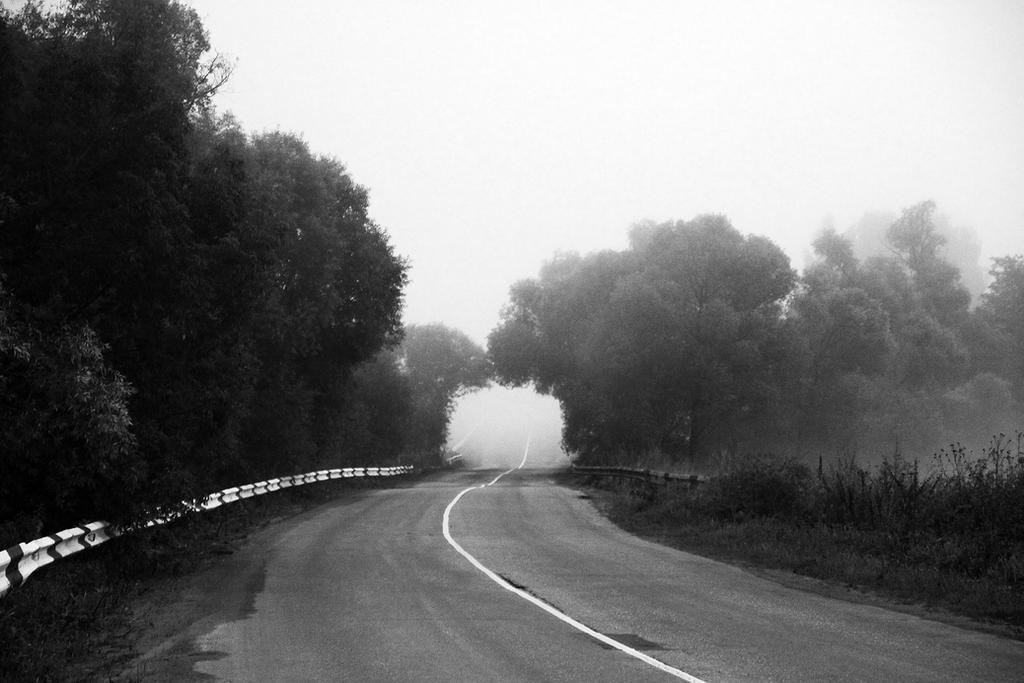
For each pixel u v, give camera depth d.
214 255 20.02
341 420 50.31
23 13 19.80
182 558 18.08
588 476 52.59
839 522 20.69
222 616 12.25
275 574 16.34
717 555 19.62
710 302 57.00
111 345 18.19
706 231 59.34
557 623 11.66
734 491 24.20
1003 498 17.45
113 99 17.86
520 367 72.50
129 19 20.42
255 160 35.59
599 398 62.88
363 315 44.66
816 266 67.56
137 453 16.70
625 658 9.61
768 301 60.00
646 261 60.62
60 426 14.45
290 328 37.38
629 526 25.98
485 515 28.56
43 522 14.69
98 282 17.56
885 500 20.02
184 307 18.45
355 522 26.56
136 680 8.73
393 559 18.39
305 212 39.41
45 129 17.38
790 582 15.60
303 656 9.74
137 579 15.77
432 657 9.66
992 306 87.31
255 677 8.83
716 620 11.94
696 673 8.95
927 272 82.19
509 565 17.48
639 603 13.26
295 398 38.97
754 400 58.03
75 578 13.83
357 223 44.97
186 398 19.77
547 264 78.81
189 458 21.67
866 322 63.41
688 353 55.72
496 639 10.62
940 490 19.28
